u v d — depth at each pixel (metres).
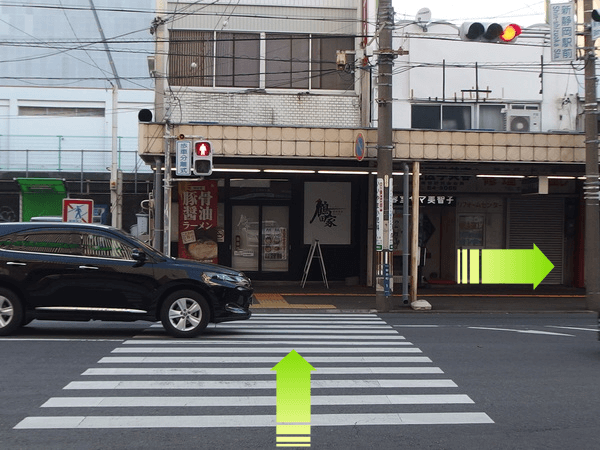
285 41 20.86
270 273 22.39
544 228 23.67
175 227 21.86
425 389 7.89
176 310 11.28
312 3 20.95
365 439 5.99
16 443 5.73
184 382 8.02
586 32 16.94
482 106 21.02
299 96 20.81
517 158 17.83
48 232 11.30
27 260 11.10
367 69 20.19
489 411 6.99
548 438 6.11
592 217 17.42
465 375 8.70
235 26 20.66
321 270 22.47
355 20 19.88
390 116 16.75
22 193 27.31
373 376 8.54
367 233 22.22
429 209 23.92
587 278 17.50
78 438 5.89
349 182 22.55
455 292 21.16
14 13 44.62
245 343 10.88
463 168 20.12
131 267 11.16
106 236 11.36
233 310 11.38
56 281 11.06
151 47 45.19
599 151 18.72
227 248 22.19
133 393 7.48
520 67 21.06
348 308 16.95
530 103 21.09
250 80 20.77
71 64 44.38
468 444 5.90
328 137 17.61
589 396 7.72
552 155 17.91
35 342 10.63
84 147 33.03
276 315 15.65
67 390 7.55
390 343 11.20
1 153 32.22
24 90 33.03
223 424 6.35
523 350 10.72
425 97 20.83
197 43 20.58
